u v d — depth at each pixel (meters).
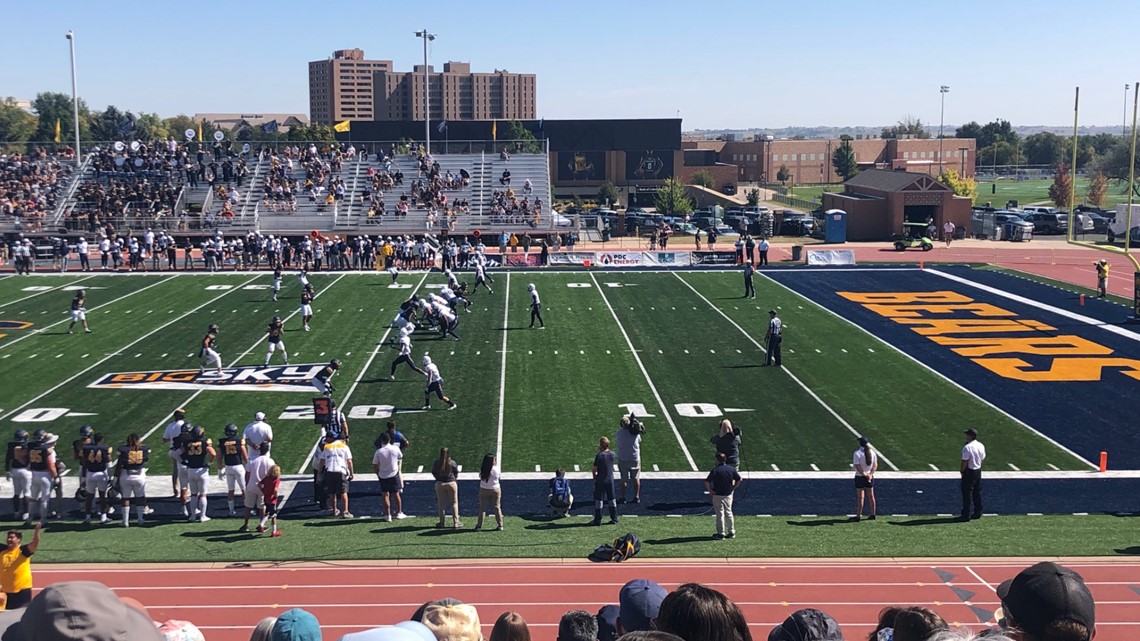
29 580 15.32
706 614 4.74
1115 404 29.44
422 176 74.50
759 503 21.98
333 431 21.52
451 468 20.20
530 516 21.30
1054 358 35.00
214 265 56.81
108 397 30.53
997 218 76.31
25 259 55.44
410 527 20.52
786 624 6.50
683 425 27.70
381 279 52.94
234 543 19.42
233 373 33.44
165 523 21.09
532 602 16.38
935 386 31.50
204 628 15.50
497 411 29.08
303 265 54.78
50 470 21.03
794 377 32.69
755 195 112.19
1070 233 43.22
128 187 70.19
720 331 39.81
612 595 16.64
